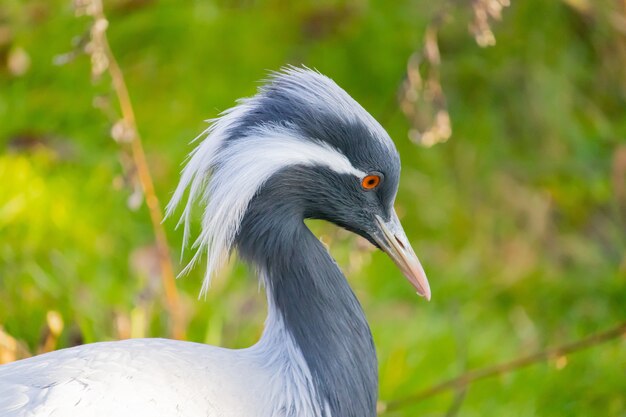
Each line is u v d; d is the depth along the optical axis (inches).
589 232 495.5
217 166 277.9
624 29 492.7
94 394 251.8
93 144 486.9
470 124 520.7
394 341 432.5
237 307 416.2
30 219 448.1
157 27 541.6
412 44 527.2
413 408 397.7
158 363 263.0
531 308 464.8
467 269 481.1
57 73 514.9
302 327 278.5
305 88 275.6
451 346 433.4
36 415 244.8
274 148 272.4
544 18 531.5
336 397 278.2
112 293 419.5
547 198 502.3
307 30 540.4
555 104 519.2
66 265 428.1
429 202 502.3
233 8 552.1
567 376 410.6
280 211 278.8
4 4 532.7
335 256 418.6
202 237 283.7
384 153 283.1
